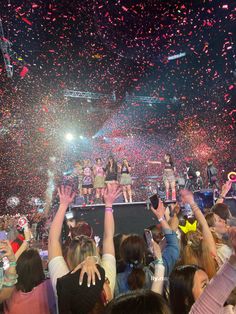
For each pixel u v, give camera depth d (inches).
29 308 106.5
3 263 104.0
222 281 54.4
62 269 96.4
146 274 114.3
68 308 75.8
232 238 55.7
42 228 475.8
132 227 330.6
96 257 96.2
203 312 54.6
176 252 118.5
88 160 490.0
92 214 327.9
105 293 83.8
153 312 54.3
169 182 471.5
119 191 122.0
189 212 218.8
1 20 671.1
